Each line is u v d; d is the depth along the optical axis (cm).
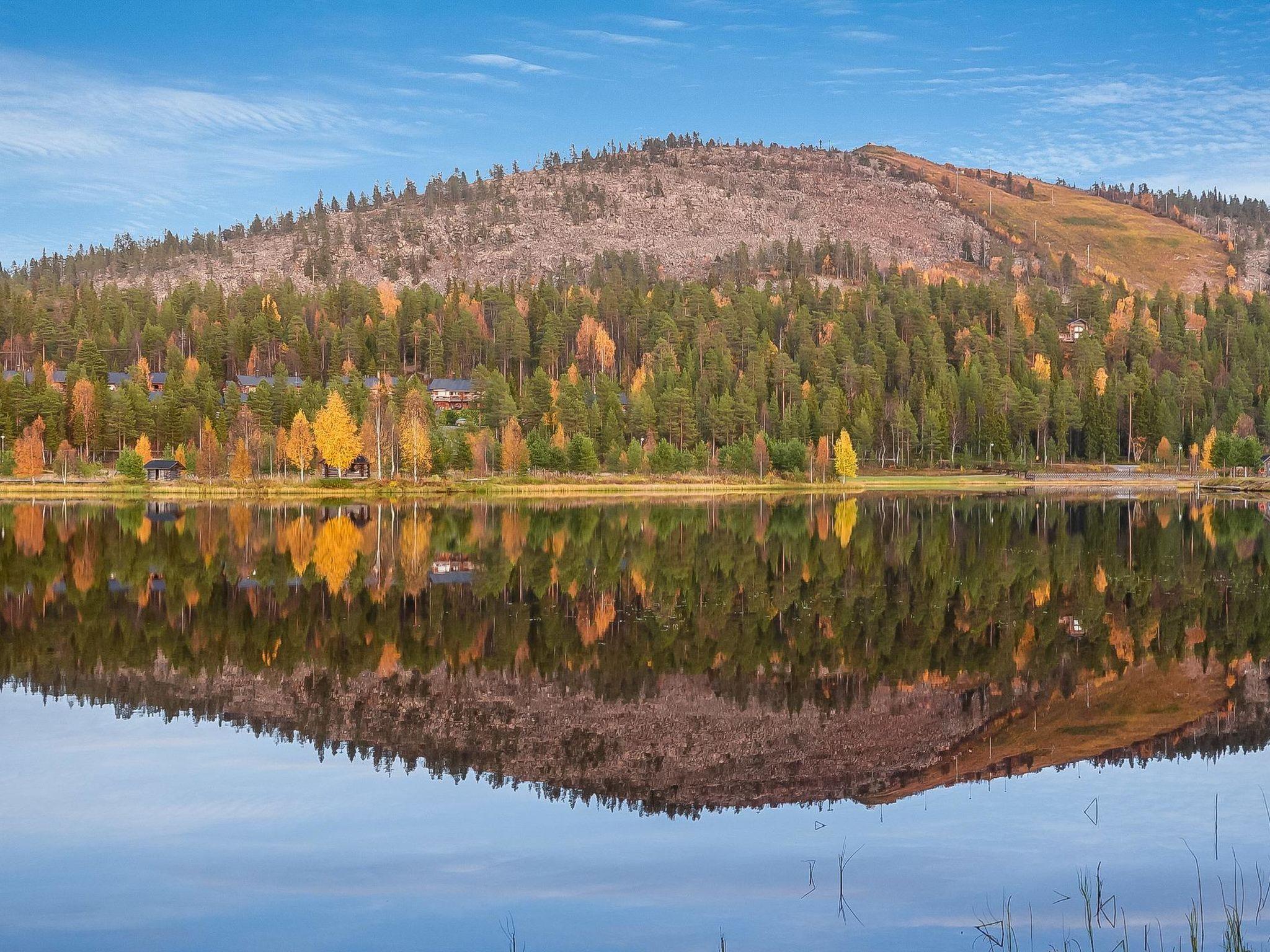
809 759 2698
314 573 6003
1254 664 3769
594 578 5834
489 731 2914
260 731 2903
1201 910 1764
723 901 1820
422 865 1986
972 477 18150
